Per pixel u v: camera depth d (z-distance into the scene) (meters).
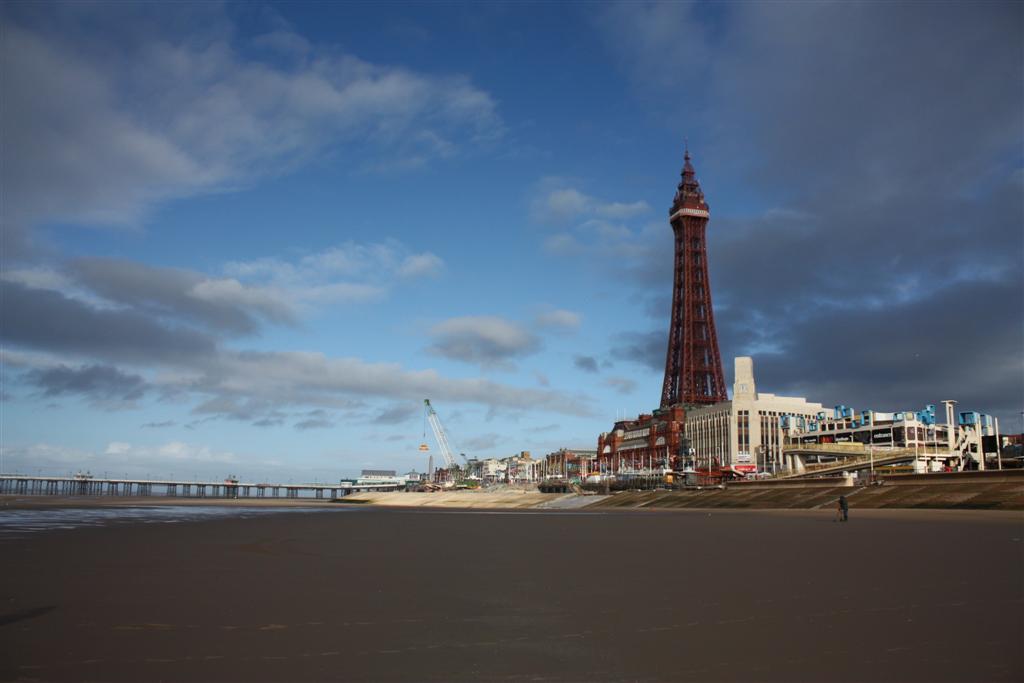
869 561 36.88
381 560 37.56
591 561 37.56
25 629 19.89
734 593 26.48
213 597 25.17
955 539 52.16
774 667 16.61
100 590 26.50
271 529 63.28
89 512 97.56
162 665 16.55
